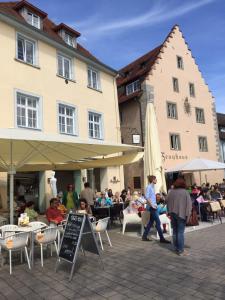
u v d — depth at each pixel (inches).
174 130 1057.5
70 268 270.7
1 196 556.7
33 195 652.1
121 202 583.2
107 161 506.6
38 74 639.1
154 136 469.4
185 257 291.1
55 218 359.9
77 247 247.4
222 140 1347.2
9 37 590.2
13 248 268.2
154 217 368.2
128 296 202.4
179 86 1111.0
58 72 697.6
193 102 1151.0
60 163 540.1
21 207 442.3
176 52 1130.7
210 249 318.3
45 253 333.4
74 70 732.7
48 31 762.2
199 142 1149.1
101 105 800.3
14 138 284.8
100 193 674.2
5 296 213.5
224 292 202.7
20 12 698.2
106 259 296.0
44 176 652.1
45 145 348.2
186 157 1075.3
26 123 610.2
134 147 414.0
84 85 755.4
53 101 665.0
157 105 1021.2
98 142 364.5
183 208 303.3
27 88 611.2
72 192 543.2
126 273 249.9
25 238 276.4
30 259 291.4
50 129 648.4
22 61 606.9
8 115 567.2
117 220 574.2
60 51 705.6
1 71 566.3
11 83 581.0
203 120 1181.7
